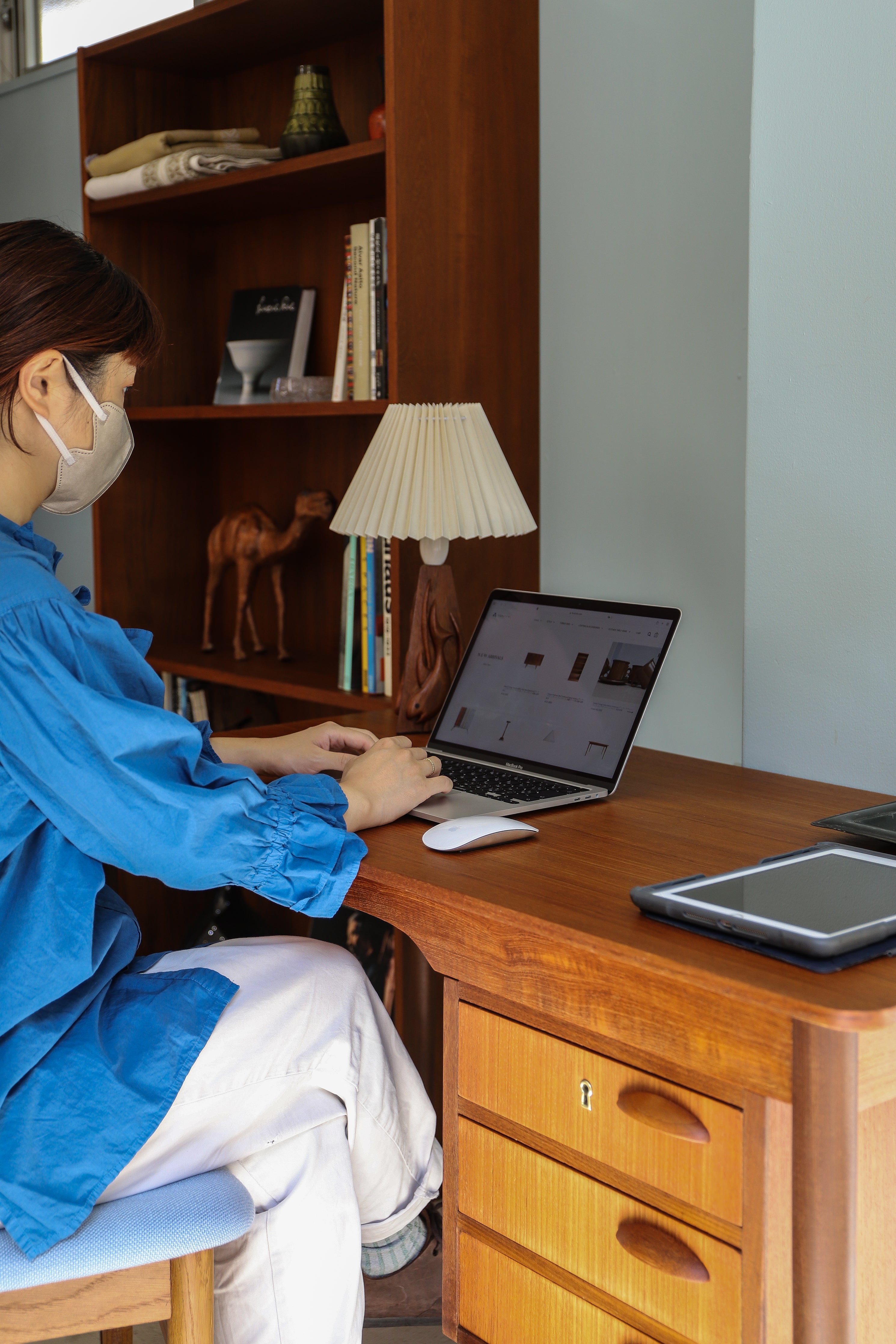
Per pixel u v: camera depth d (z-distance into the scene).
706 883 1.02
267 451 2.74
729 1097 0.91
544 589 2.25
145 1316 1.01
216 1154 1.10
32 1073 1.02
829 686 1.49
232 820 1.07
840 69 1.40
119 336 1.13
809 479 1.48
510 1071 1.10
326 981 1.20
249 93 2.66
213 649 2.69
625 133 2.02
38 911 1.03
